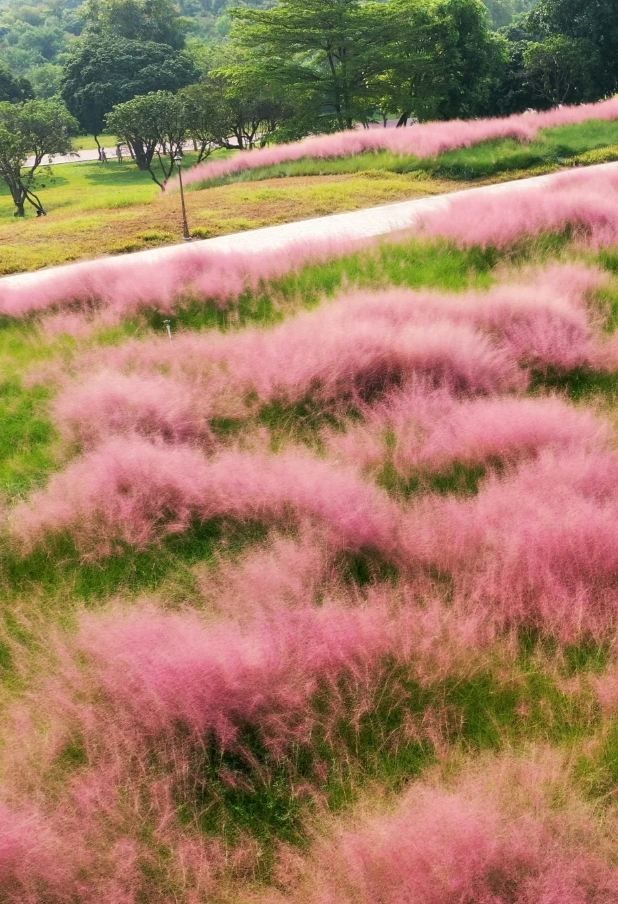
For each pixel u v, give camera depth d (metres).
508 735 3.10
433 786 2.85
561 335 6.97
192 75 80.62
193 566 4.50
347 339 6.86
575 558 3.96
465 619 3.67
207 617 3.85
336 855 2.58
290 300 9.42
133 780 3.01
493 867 2.43
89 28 110.06
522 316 7.44
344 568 4.26
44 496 5.23
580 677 3.36
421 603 3.91
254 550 4.53
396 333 7.00
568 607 3.69
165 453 5.46
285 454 5.41
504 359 6.70
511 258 10.25
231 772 3.09
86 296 10.54
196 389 6.60
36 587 4.43
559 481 4.64
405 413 5.89
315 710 3.29
